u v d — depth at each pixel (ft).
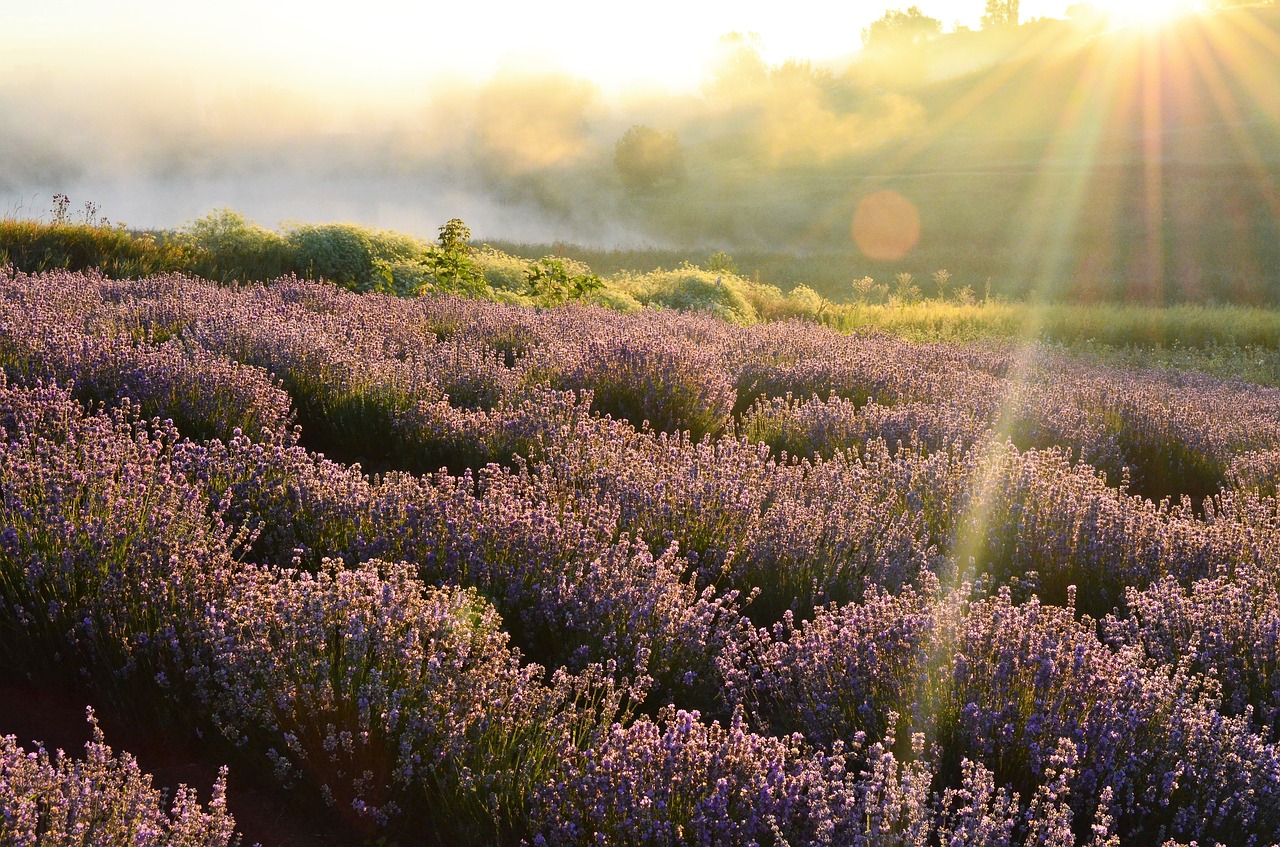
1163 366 54.03
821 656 11.09
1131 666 10.88
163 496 12.20
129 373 18.65
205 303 28.37
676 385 24.59
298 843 8.90
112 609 10.34
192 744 9.84
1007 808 9.05
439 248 51.19
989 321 71.00
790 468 18.75
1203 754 10.00
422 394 21.71
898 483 18.83
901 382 30.89
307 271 48.91
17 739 9.27
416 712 9.31
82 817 7.29
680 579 14.28
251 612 9.96
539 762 9.22
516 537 13.20
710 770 8.71
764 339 37.35
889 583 14.69
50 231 42.19
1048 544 16.65
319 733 9.48
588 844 8.47
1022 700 10.70
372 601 10.36
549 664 12.06
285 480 14.30
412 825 9.29
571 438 18.74
